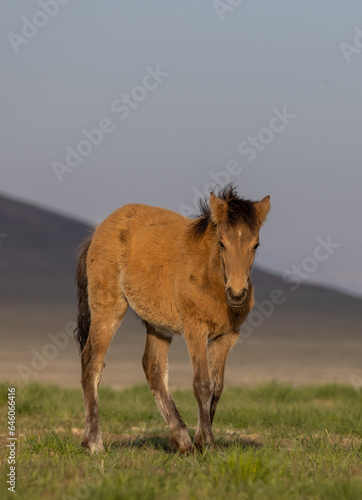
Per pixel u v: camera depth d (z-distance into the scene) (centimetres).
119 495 2033
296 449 2978
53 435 3198
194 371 3134
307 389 6181
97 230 3650
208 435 3038
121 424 4244
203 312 3142
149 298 3366
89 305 3606
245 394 5831
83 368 3531
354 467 2602
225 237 2977
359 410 4494
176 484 2228
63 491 2159
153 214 3559
